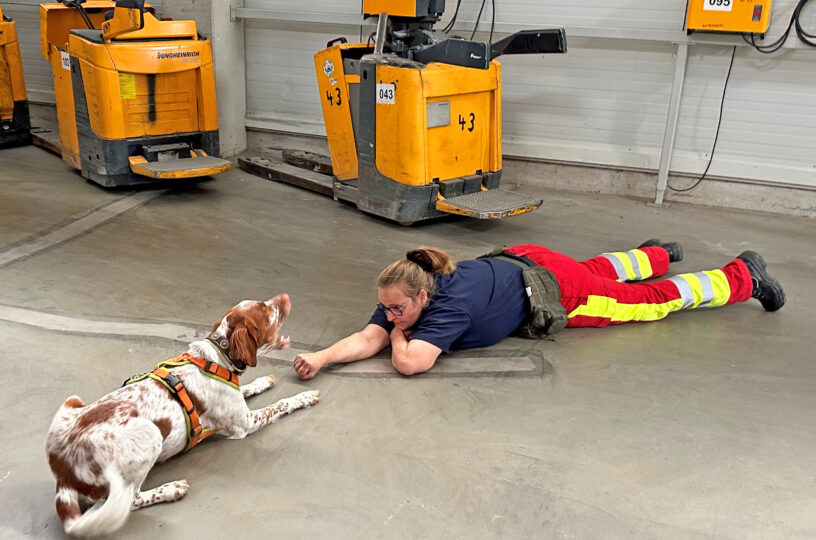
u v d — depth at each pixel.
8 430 2.80
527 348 3.53
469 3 6.20
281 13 6.70
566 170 6.32
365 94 5.16
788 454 2.78
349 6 6.57
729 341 3.67
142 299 3.98
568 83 6.09
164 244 4.82
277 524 2.38
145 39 5.66
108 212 5.40
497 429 2.90
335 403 3.05
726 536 2.36
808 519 2.44
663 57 5.73
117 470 2.20
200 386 2.55
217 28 6.77
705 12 5.22
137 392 2.41
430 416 2.98
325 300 4.06
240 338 2.54
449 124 5.18
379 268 4.55
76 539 2.29
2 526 2.34
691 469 2.68
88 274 4.29
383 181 5.25
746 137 5.73
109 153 5.65
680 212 5.79
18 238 4.81
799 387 3.26
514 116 6.36
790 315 3.98
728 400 3.14
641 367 3.39
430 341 3.19
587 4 5.84
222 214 5.46
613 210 5.82
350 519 2.40
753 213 5.79
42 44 6.39
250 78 7.25
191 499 2.47
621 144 6.11
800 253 4.94
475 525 2.39
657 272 4.26
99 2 6.55
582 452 2.77
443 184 5.22
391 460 2.70
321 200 5.89
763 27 5.09
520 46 4.86
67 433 2.25
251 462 2.67
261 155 7.05
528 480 2.60
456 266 3.40
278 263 4.57
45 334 3.54
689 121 5.86
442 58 4.93
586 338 3.66
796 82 5.45
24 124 7.15
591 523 2.41
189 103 5.96
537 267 3.49
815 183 5.59
